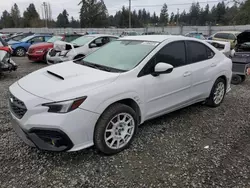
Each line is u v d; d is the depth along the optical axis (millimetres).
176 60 3801
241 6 33531
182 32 38469
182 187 2465
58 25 83062
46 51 11250
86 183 2500
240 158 3014
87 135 2740
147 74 3318
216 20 71188
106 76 2992
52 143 2609
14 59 13430
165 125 3943
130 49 3711
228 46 7539
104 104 2783
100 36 9789
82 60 3928
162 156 3020
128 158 2961
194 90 4148
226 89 5023
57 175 2615
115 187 2449
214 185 2502
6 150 3098
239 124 4066
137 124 3262
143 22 86000
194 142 3402
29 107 2564
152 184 2502
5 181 2512
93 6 64062
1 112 4395
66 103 2553
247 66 6969
